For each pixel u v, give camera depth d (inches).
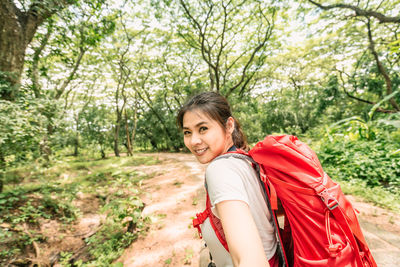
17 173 207.6
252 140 695.7
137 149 1162.6
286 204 26.4
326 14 427.5
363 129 248.5
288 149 26.7
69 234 153.9
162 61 705.0
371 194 144.1
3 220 149.4
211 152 32.6
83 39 226.1
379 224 109.4
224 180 24.5
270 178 27.3
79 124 657.6
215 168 26.7
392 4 413.1
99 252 121.1
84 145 715.4
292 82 836.6
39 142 176.9
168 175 300.2
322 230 23.5
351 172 180.1
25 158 176.2
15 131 137.7
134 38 596.1
